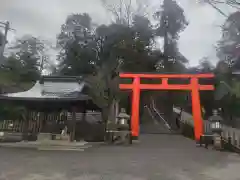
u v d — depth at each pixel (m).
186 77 24.66
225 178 8.93
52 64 44.56
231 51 31.58
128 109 32.53
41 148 15.72
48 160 11.80
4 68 37.00
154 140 23.28
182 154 14.85
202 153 15.43
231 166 11.21
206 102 32.56
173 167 10.81
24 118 20.98
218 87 29.23
